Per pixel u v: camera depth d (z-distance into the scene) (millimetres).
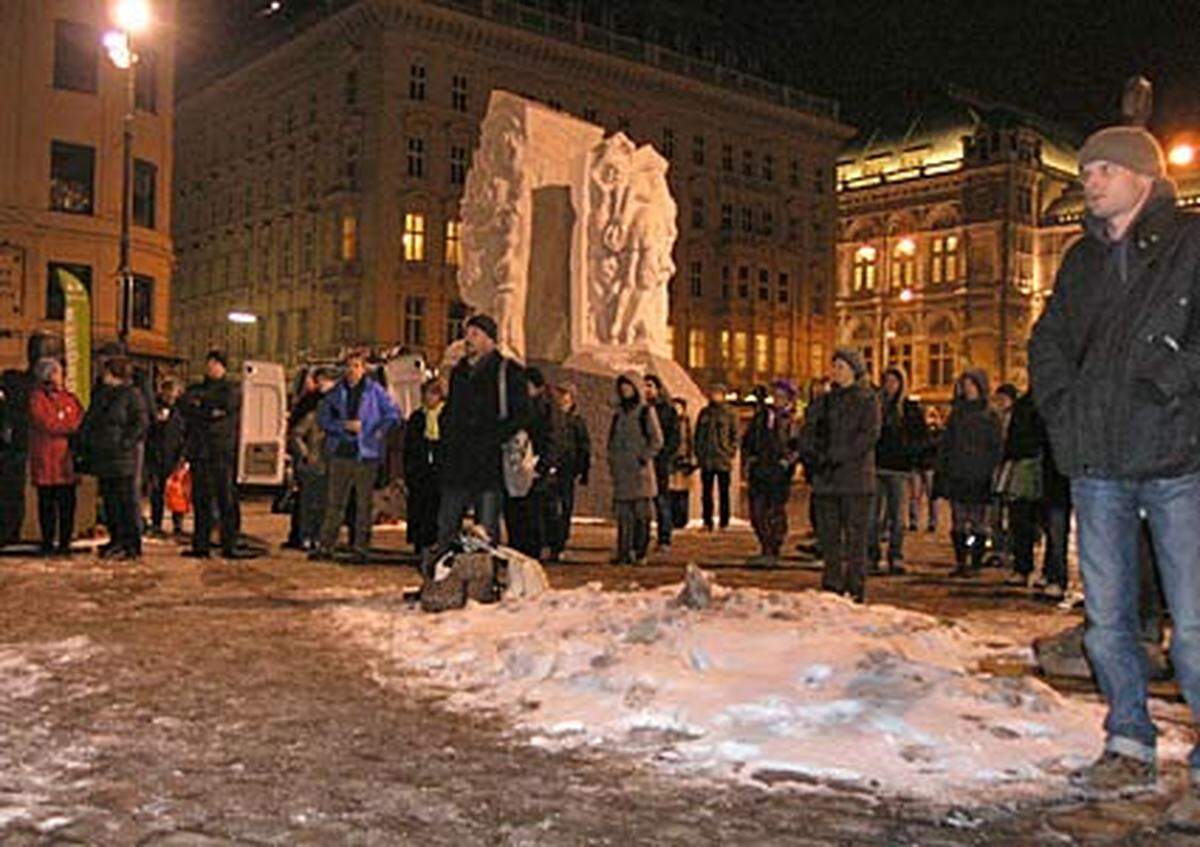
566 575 13117
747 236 73500
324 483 15344
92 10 45125
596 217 22719
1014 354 78312
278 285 67000
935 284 80938
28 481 15062
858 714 5973
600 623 7984
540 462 13273
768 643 7207
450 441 10023
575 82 65750
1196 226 4953
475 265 22766
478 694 6746
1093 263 5152
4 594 10586
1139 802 4941
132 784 5051
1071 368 5188
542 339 22406
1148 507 5090
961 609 10797
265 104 68812
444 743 5762
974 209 79188
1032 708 6227
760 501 14797
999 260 78062
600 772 5305
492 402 10000
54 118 44438
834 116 79625
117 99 45656
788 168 76938
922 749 5523
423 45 60312
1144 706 5238
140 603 10125
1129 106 7520
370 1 58750
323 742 5746
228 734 5867
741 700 6219
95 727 5953
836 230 79938
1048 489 11602
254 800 4867
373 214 59844
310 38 63125
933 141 83000
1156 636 7773
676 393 22047
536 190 22500
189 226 76562
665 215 23406
